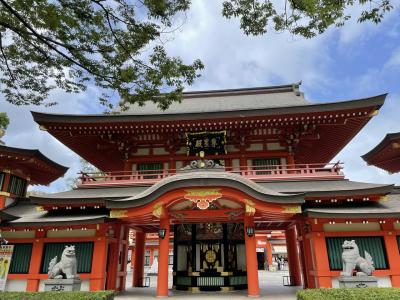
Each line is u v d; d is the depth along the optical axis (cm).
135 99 1514
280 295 1834
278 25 1187
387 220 1727
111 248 2028
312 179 2130
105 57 1373
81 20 1263
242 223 2255
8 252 1841
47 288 1562
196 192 1742
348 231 1781
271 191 1758
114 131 2384
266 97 3288
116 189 2197
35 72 1414
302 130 2358
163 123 2295
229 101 3228
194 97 3497
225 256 2130
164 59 1408
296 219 2036
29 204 2280
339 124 2330
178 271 2217
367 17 1019
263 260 6431
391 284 1678
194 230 2223
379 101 2111
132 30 1319
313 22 1141
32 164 2347
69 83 1483
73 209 2042
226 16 1215
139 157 2517
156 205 1750
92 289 1766
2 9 1236
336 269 1723
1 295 1093
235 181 1725
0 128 2594
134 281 2580
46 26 1255
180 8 1270
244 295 1823
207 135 2412
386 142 2177
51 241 1902
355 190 1808
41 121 2266
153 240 5659
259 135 2441
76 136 2498
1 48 1311
